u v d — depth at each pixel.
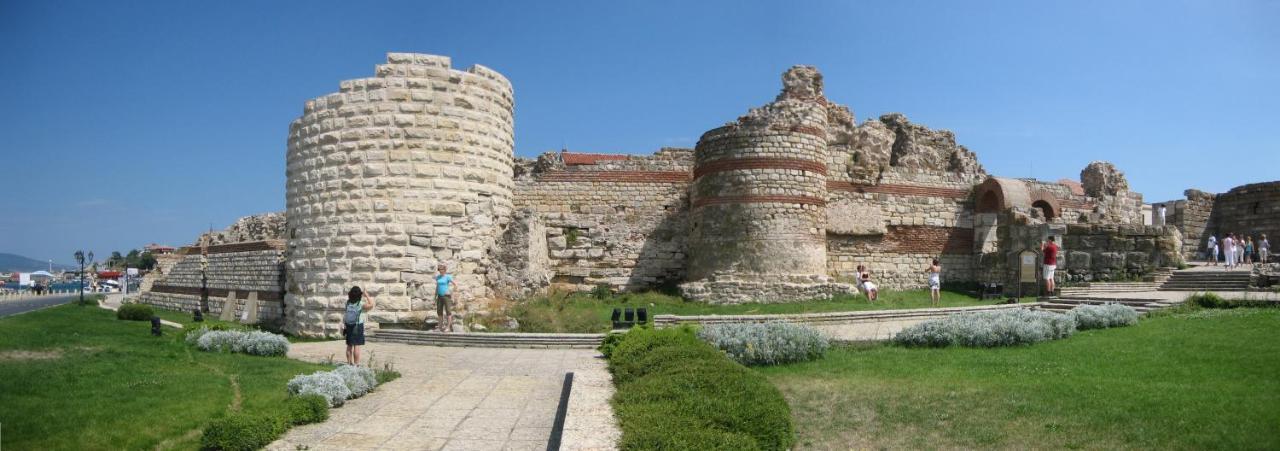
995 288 29.17
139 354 14.87
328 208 21.80
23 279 100.38
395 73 21.89
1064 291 26.09
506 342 18.98
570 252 30.20
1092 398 10.25
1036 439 8.84
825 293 26.89
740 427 8.48
